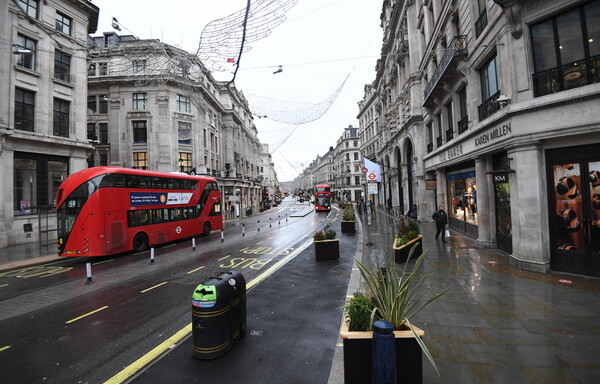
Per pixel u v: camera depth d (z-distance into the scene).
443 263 9.23
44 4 19.88
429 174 21.30
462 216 15.24
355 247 13.23
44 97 19.84
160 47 11.31
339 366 4.00
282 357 4.34
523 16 8.23
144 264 11.89
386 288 3.73
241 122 49.50
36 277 10.53
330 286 7.72
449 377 3.56
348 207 21.94
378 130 42.62
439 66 14.90
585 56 7.29
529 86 8.14
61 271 11.38
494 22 9.47
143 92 31.95
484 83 11.42
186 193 18.77
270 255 12.77
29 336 5.54
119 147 31.55
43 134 19.55
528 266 8.04
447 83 14.95
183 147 33.09
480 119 11.59
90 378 4.10
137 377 4.00
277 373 3.95
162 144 31.50
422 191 22.55
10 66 17.91
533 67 8.20
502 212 10.85
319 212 43.75
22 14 18.45
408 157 27.97
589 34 7.23
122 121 31.72
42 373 4.28
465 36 12.37
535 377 3.52
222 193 40.97
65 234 12.55
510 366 3.76
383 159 40.47
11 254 14.98
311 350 4.52
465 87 13.67
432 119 19.33
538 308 5.51
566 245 7.68
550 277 7.35
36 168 19.61
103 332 5.62
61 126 21.33
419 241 10.41
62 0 21.09
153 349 4.83
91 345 5.11
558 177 7.82
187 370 4.09
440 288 6.82
